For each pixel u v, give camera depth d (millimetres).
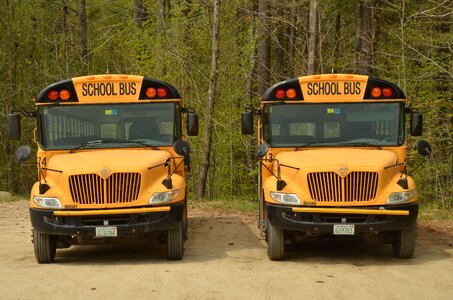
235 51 25188
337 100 11172
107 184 10078
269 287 8344
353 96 11156
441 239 12727
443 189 22641
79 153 10961
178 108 11562
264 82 26703
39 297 7895
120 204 10055
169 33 24328
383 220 9953
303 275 9117
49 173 10469
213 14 23172
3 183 33312
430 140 22312
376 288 8289
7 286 8508
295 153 10844
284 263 10148
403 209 10023
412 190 10203
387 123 11094
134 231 10000
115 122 11281
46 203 10117
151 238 10562
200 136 25703
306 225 9945
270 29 27281
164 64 24562
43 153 11078
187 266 9883
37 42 33156
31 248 12047
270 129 11219
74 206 10047
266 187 10453
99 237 10297
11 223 15906
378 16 25641
